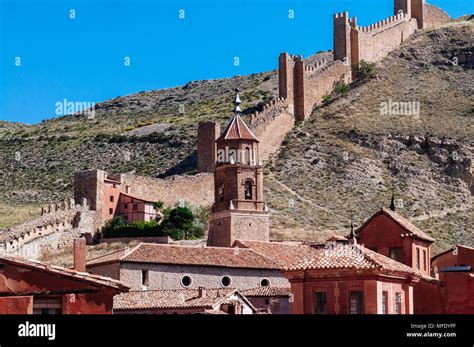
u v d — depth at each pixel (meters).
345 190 172.00
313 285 68.31
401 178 178.38
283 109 191.62
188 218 144.25
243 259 105.94
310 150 184.75
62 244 144.00
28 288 52.50
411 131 191.38
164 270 101.88
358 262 67.69
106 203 151.75
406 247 90.50
